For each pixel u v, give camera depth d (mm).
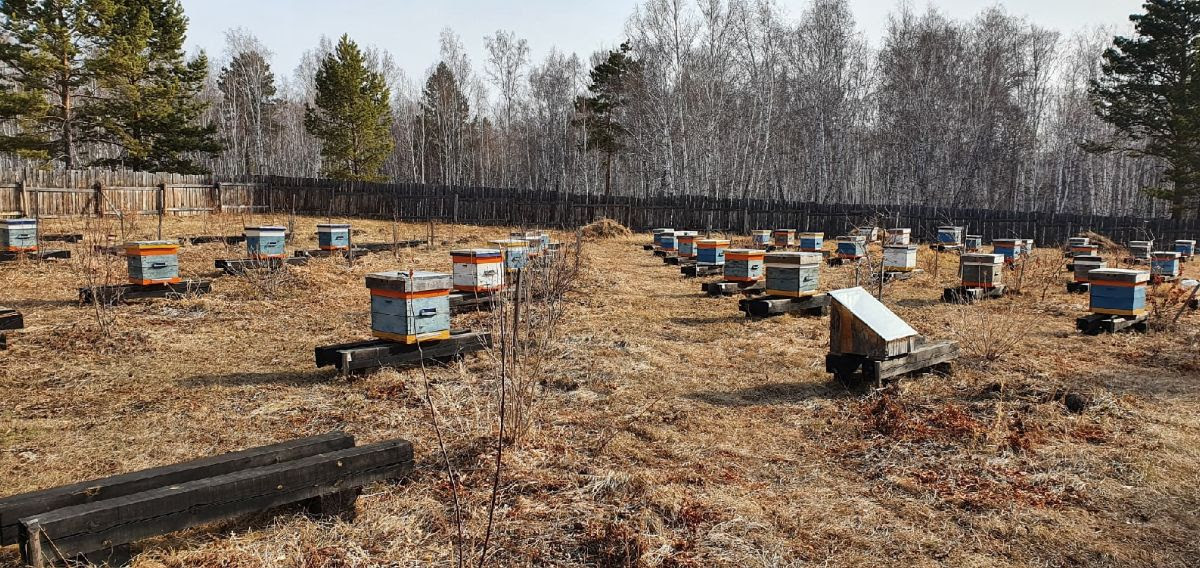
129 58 27766
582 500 4539
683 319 10992
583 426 6023
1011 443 5562
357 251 17125
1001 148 41031
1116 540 4176
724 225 29922
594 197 30328
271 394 6781
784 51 40375
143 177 26016
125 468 5020
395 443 4512
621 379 7422
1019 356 8445
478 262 11273
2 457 5188
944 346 7664
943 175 37656
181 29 31125
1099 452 5445
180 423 5988
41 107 25875
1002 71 40938
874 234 24406
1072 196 47625
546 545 4008
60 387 6945
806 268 11383
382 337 7730
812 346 9109
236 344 8852
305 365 7887
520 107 54812
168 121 30297
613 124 43000
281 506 4281
